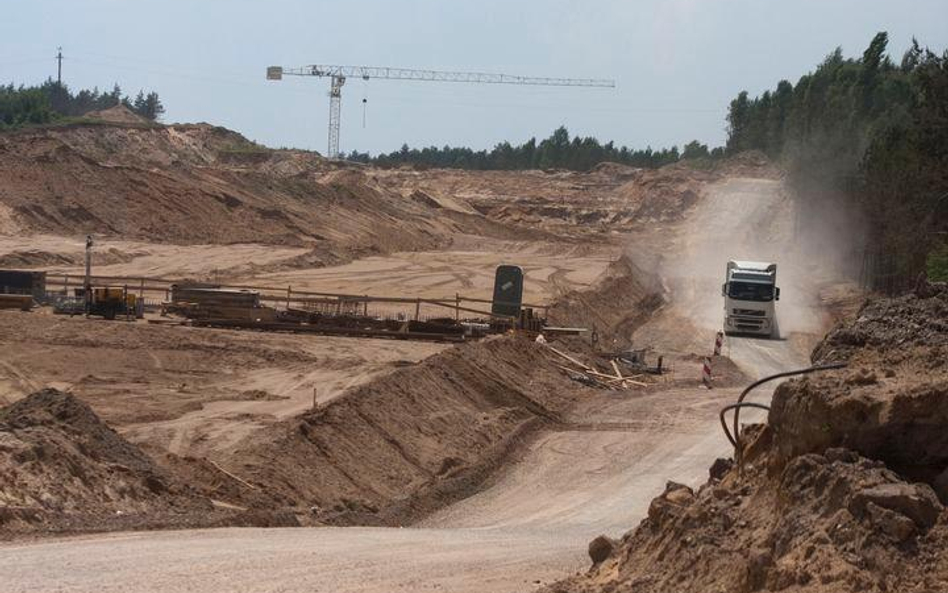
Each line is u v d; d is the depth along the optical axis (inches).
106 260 3449.8
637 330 2886.3
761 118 7657.5
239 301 2250.2
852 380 457.7
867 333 565.0
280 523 906.7
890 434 428.8
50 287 2770.7
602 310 2947.8
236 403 1473.9
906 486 403.5
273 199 5000.0
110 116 7096.5
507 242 5398.6
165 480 955.3
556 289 3378.4
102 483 874.1
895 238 2731.3
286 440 1184.2
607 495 1227.9
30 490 808.3
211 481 1019.3
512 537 864.9
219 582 586.9
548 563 695.7
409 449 1330.0
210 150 6702.8
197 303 2263.8
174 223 4293.8
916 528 392.2
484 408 1612.9
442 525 1084.5
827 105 5280.5
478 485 1289.4
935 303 578.9
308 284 3250.5
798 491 436.1
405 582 613.0
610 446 1485.0
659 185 7091.5
